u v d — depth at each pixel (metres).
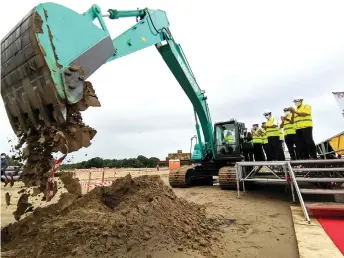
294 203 6.89
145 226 3.76
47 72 3.08
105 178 17.41
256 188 10.01
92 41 3.66
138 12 6.03
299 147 8.53
